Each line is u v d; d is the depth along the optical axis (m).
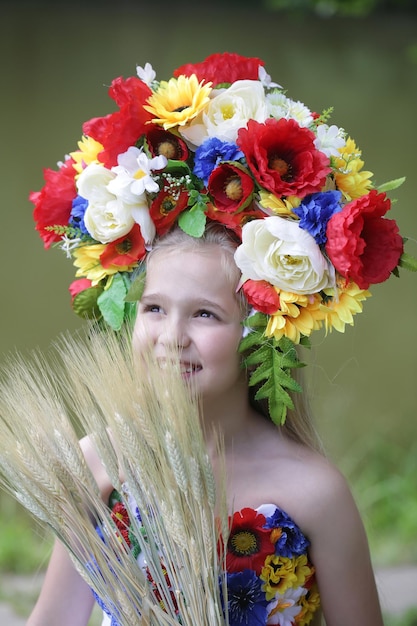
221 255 2.21
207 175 2.21
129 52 13.39
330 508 2.29
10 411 1.91
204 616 1.92
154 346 2.20
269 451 2.35
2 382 1.94
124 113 2.24
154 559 1.98
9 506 5.04
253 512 2.22
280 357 2.20
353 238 2.11
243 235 2.15
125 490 2.30
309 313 2.19
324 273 2.16
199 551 1.89
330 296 2.20
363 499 5.22
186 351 2.19
